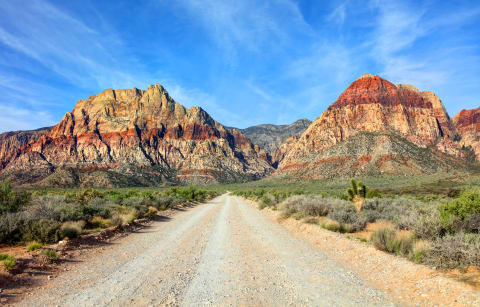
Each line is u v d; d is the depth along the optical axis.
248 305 4.80
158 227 14.77
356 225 11.70
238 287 5.72
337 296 5.13
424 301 4.66
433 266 5.91
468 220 7.12
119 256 8.41
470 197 7.59
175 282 6.03
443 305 4.40
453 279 5.13
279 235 12.09
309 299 5.03
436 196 32.69
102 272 6.74
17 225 9.43
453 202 7.84
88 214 14.09
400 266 6.37
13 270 6.16
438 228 7.27
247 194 58.59
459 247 5.70
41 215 10.99
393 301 4.81
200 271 6.88
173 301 4.97
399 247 7.42
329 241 9.95
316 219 14.26
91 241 10.09
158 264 7.53
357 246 8.64
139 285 5.81
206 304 4.84
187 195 43.16
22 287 5.44
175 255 8.59
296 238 11.30
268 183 138.75
